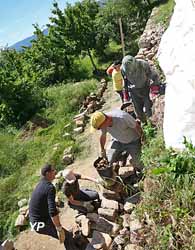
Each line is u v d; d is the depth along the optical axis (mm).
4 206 8680
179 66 5105
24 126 13047
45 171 5535
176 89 4934
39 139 11555
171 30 5961
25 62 19797
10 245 6676
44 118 12898
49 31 20703
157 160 5023
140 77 6617
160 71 7531
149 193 4855
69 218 6969
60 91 14602
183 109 4691
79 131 10641
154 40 12320
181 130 4680
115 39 22594
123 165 6652
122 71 6820
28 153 10906
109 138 8750
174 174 4508
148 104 6836
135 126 5973
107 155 6328
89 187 7398
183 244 4113
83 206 6289
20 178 9758
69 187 6207
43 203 5562
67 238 5840
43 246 6828
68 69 20281
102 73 20016
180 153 4645
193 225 4008
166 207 4504
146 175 5141
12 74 16172
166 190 4633
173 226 4266
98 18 22062
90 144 9695
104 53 22047
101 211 6004
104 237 5734
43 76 19047
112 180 6141
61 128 11469
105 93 13203
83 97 13336
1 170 10406
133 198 5910
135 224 5000
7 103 14078
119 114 5918
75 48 20547
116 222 5871
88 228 5977
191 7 5566
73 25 20656
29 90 14430
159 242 4352
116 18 22266
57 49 20234
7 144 12039
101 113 5895
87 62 22562
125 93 7762
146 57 11211
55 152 9750
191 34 5238
